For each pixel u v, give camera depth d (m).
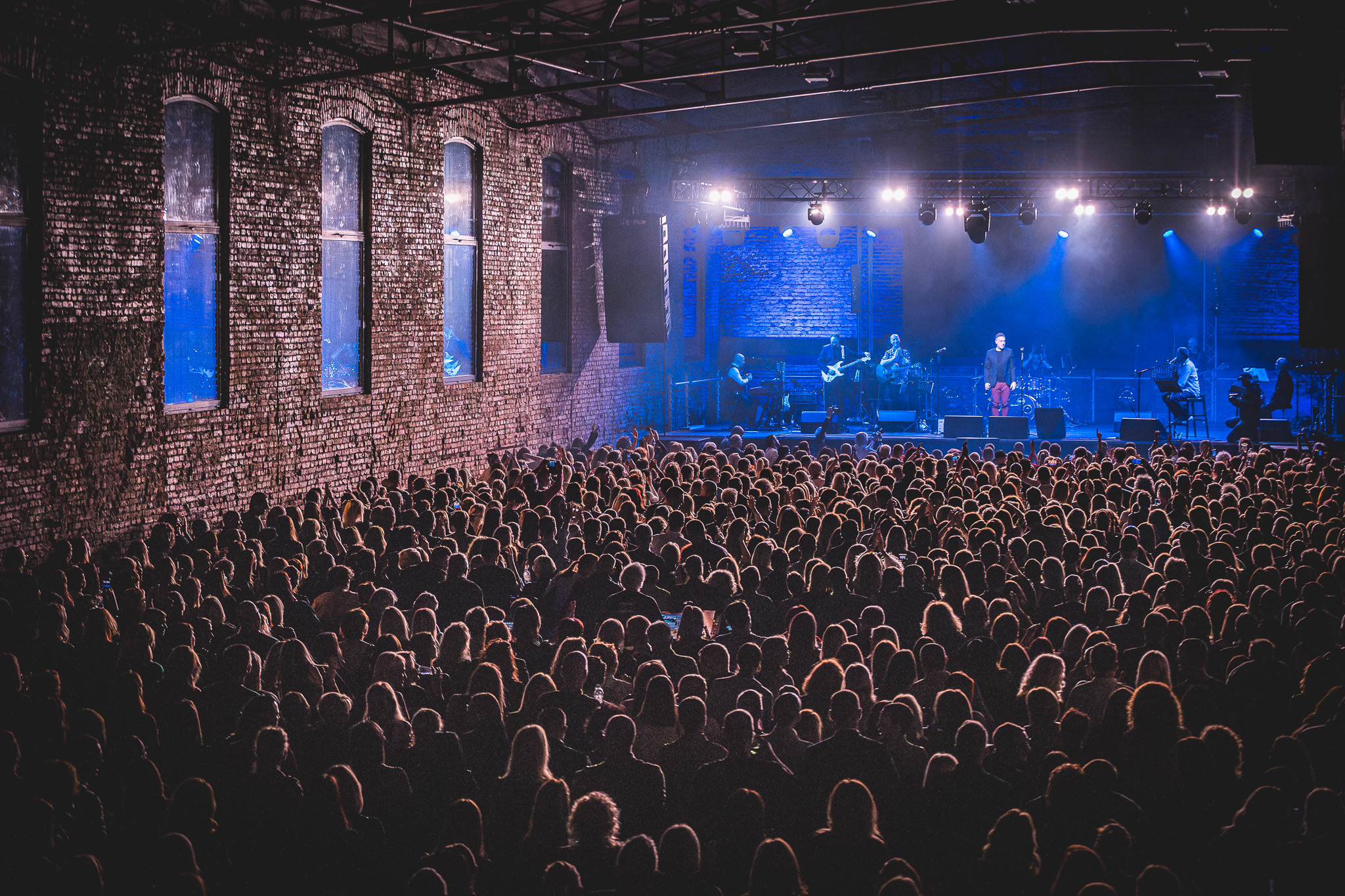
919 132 27.45
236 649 6.18
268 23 14.05
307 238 15.04
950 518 11.29
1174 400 24.78
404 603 8.72
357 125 15.95
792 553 9.74
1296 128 11.73
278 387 14.66
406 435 17.17
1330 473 13.88
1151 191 25.50
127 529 12.52
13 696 5.78
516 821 4.82
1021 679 6.57
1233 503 11.47
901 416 26.31
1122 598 8.09
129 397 12.45
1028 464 14.31
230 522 10.38
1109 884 4.15
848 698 5.15
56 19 11.38
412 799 5.22
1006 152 27.58
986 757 5.11
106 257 12.11
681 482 13.38
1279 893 4.30
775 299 29.77
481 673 5.94
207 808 4.80
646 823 5.15
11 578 7.71
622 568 9.03
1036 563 9.06
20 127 11.30
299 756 5.54
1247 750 6.07
